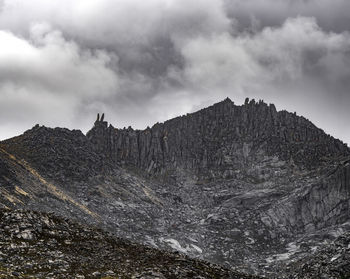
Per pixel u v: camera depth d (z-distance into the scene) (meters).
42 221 69.56
